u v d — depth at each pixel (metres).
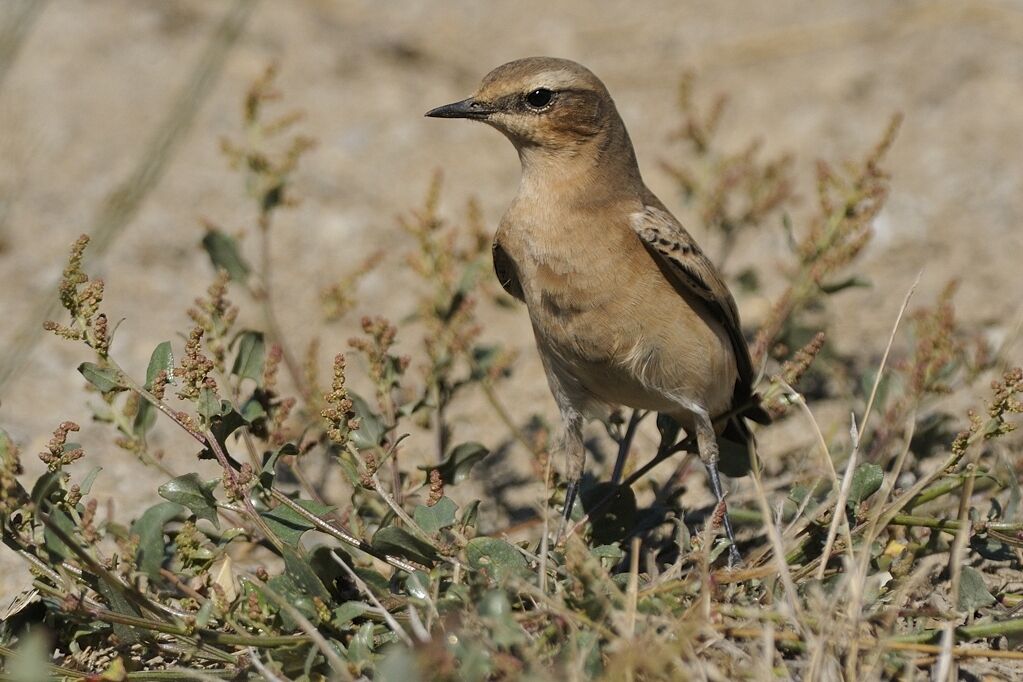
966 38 30.88
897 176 26.27
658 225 15.37
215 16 33.53
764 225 24.91
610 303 15.37
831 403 19.77
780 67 31.09
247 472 13.46
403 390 18.88
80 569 13.56
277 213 25.97
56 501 13.68
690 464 17.25
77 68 30.75
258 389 15.46
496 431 19.92
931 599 13.98
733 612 12.98
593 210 15.62
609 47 32.84
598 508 15.35
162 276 24.06
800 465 17.27
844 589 12.97
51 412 19.98
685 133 21.47
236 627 13.16
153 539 13.12
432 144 28.64
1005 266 23.17
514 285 17.08
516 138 16.22
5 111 28.25
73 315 13.66
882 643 12.16
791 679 12.40
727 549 15.37
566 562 13.19
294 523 13.84
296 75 31.09
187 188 26.47
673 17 34.09
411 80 31.31
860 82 29.72
